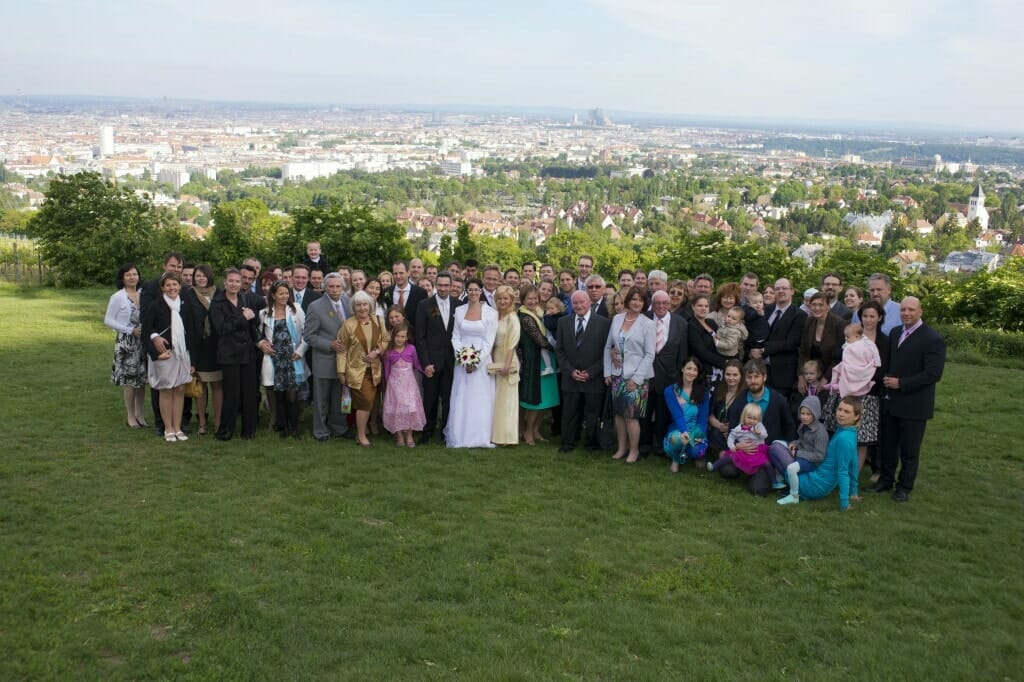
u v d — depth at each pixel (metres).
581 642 5.46
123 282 9.71
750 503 8.10
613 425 10.57
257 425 10.18
